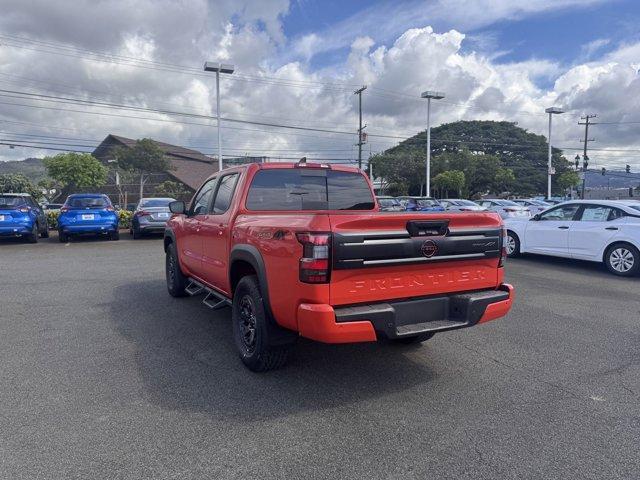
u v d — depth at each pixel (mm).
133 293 7582
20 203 14578
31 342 5121
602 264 10930
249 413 3514
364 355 4785
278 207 5066
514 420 3436
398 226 3654
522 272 9992
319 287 3406
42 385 3984
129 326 5738
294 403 3686
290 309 3645
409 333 3652
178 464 2857
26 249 13406
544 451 3021
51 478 2703
